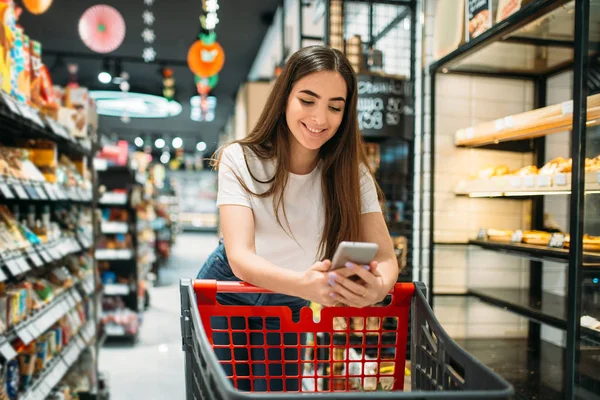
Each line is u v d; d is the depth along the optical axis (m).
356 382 2.81
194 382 1.09
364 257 0.93
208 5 5.42
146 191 8.27
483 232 3.09
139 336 5.41
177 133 18.98
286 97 1.24
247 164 1.30
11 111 2.11
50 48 9.02
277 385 1.64
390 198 3.54
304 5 4.55
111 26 4.78
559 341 3.07
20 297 2.25
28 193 2.37
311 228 1.40
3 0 2.31
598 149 1.81
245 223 1.22
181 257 14.08
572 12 2.06
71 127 3.51
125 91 9.23
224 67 10.23
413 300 1.23
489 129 2.78
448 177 3.17
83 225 3.73
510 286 3.27
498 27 2.35
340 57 1.20
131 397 3.63
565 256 2.17
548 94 3.20
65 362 2.90
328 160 1.34
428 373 1.14
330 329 1.25
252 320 1.59
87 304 3.75
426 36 3.18
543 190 2.37
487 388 0.81
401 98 3.27
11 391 2.18
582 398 1.79
